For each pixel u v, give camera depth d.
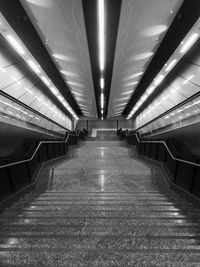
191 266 1.59
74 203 3.14
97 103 16.52
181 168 4.03
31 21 4.61
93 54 7.13
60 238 2.03
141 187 4.29
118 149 11.95
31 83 8.33
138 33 4.90
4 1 4.03
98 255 1.73
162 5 3.83
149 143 7.63
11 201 3.16
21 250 1.82
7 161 3.38
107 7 4.43
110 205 3.04
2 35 4.77
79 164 7.20
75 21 4.45
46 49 6.29
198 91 6.50
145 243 1.94
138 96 13.79
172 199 3.41
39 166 5.50
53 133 13.92
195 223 2.39
